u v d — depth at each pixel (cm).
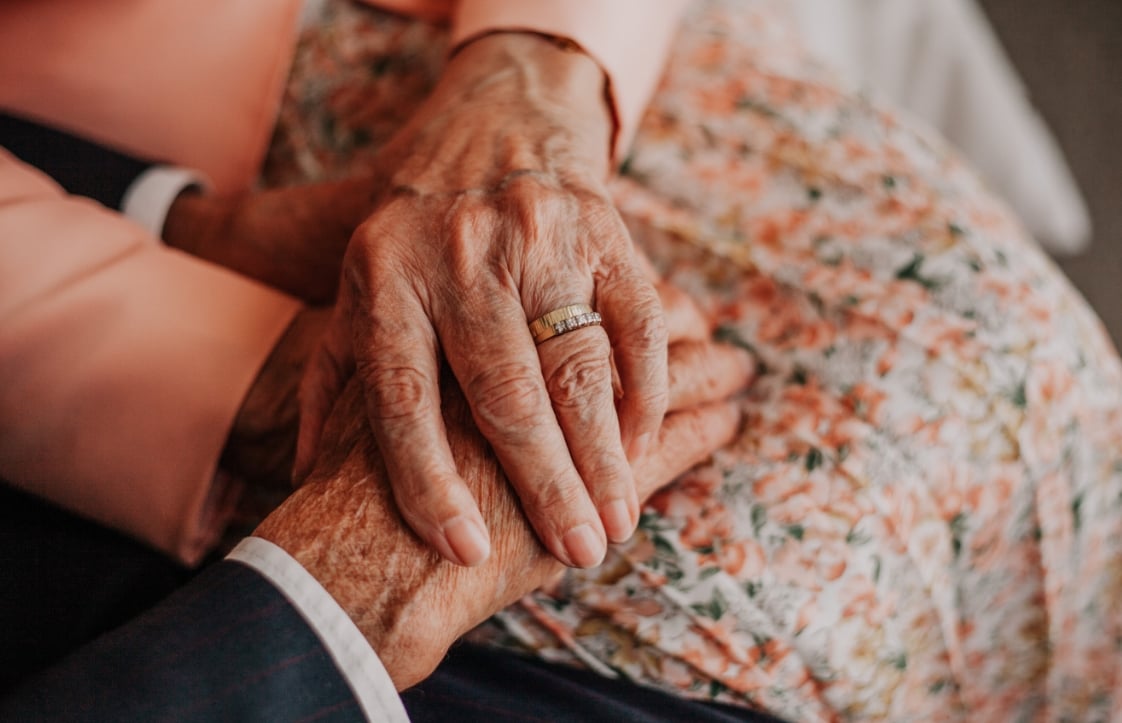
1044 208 153
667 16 84
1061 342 71
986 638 74
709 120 84
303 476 59
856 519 63
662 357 54
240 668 45
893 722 68
